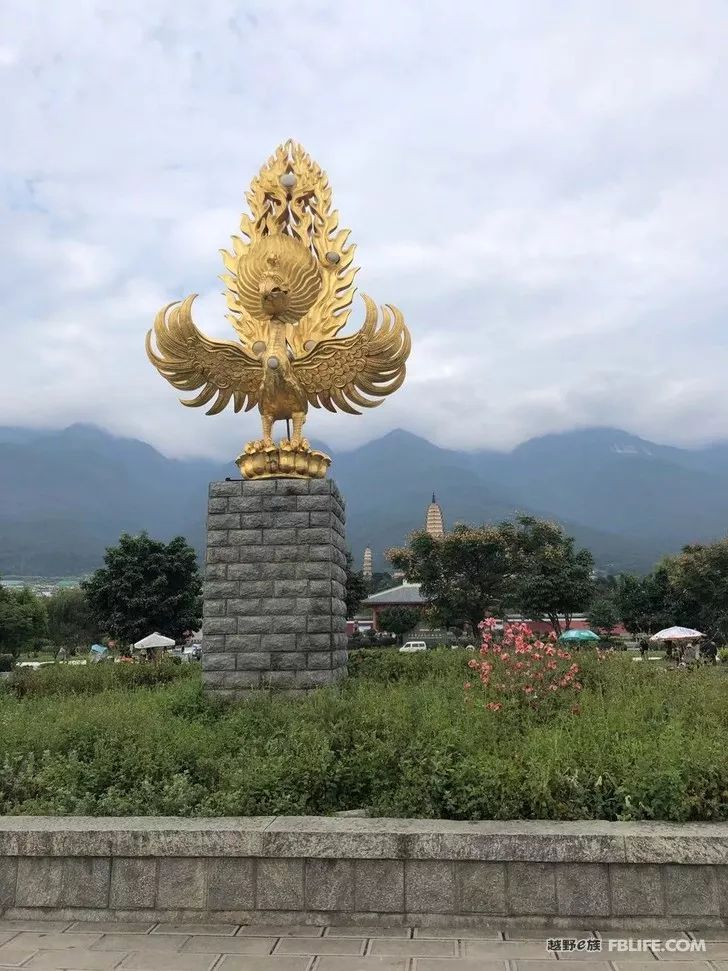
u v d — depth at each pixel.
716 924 5.16
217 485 13.14
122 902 5.54
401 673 13.66
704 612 45.91
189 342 13.34
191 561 42.62
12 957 4.89
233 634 12.64
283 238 13.63
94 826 5.72
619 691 9.31
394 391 13.55
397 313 13.34
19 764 7.40
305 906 5.41
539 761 6.24
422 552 45.38
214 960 4.79
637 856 5.24
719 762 6.05
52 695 13.50
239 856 5.51
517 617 54.31
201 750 7.62
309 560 12.76
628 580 54.66
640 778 5.94
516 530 45.44
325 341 13.34
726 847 5.21
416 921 5.32
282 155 14.27
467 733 7.23
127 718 8.88
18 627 47.19
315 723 8.34
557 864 5.31
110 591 41.12
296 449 13.16
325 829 5.52
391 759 6.82
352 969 4.62
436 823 5.66
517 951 4.87
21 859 5.68
